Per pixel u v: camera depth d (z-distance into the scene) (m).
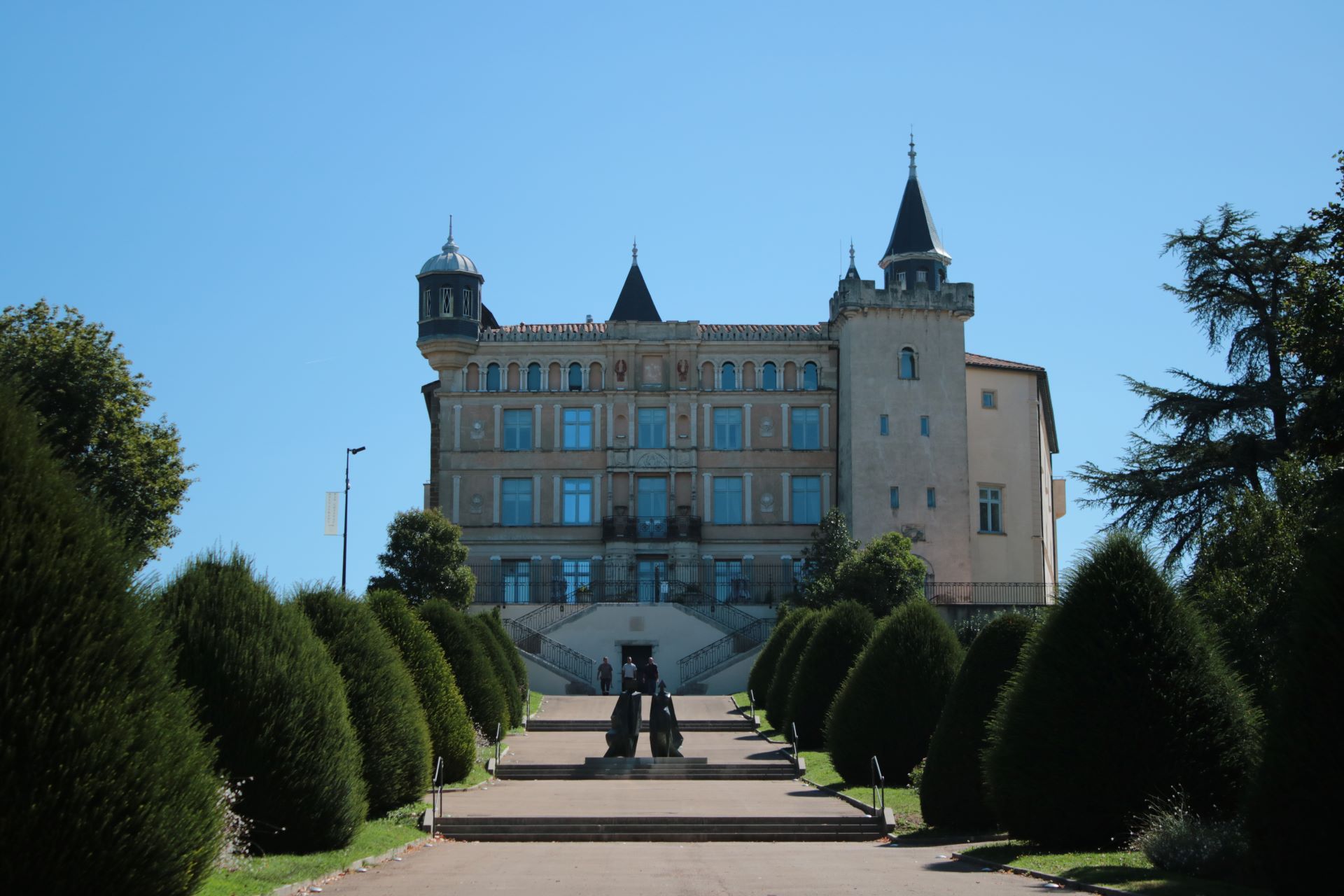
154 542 45.03
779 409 79.31
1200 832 19.50
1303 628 16.94
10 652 14.13
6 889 13.59
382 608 33.72
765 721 53.72
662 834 27.62
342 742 22.58
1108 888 17.83
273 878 18.83
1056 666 22.33
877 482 75.69
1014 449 79.56
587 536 78.00
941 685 34.00
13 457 14.99
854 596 63.66
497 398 78.94
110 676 14.72
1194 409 50.09
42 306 45.34
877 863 22.88
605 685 64.44
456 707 34.09
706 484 78.62
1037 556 78.69
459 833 27.73
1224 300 50.94
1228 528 37.22
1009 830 22.92
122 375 45.25
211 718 21.19
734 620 71.75
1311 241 48.31
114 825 14.16
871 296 77.12
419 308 79.25
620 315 95.25
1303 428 35.66
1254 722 21.97
